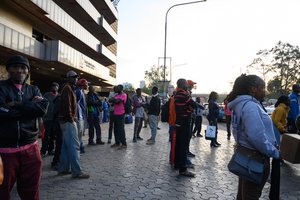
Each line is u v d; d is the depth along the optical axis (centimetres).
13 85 355
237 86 375
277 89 7056
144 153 962
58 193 543
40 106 346
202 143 1245
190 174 680
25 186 358
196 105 699
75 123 643
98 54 4378
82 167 748
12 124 340
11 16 2000
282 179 698
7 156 341
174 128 729
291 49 6925
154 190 577
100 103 1129
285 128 782
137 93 1258
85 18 3806
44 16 2206
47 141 869
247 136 342
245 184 359
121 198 527
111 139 1253
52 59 2336
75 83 646
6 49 1812
